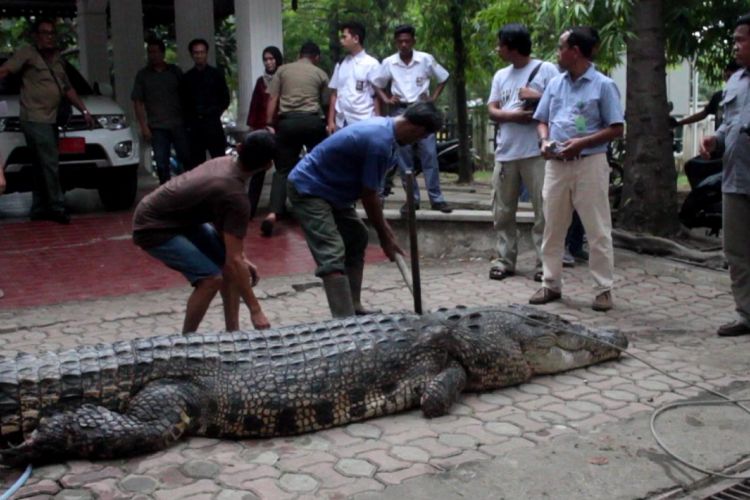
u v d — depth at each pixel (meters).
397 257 5.98
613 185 10.80
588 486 3.86
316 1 23.41
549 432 4.48
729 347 5.93
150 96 11.07
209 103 11.05
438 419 4.70
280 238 9.57
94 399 4.25
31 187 10.62
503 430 4.52
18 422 4.17
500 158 7.81
